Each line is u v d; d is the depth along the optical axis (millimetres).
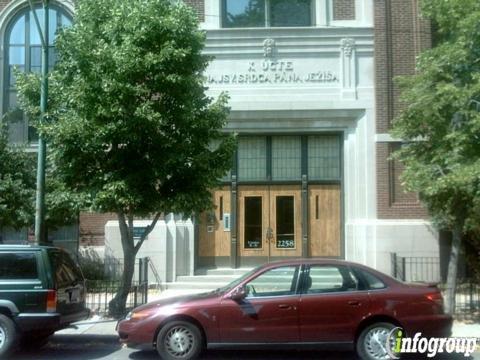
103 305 14164
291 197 18266
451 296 12773
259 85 17938
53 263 9828
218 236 18125
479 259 15539
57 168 12250
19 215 14508
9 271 9594
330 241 18109
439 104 11820
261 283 9141
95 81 11328
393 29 17922
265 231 18172
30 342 10875
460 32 12266
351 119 17953
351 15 18188
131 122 11234
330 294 8992
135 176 11445
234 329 8922
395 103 17734
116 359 9625
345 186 18000
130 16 11555
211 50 17984
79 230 17812
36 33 18531
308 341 8898
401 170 17578
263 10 18406
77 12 12297
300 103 17781
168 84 11570
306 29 17938
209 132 12242
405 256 17203
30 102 12531
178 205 11617
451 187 11406
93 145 11492
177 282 17188
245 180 18281
